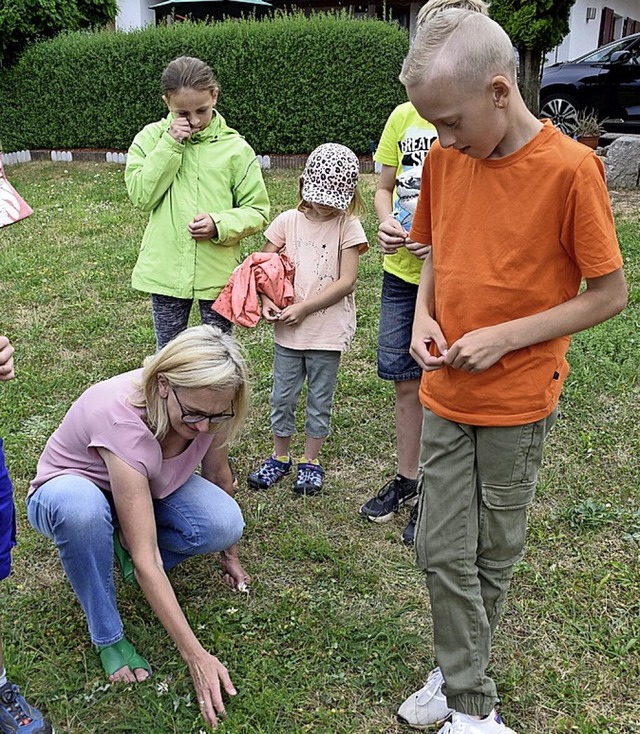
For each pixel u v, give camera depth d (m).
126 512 2.13
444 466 1.94
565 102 12.40
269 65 10.09
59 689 2.22
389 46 9.73
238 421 2.24
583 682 2.26
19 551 2.84
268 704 2.16
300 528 2.99
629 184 9.06
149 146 3.29
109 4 12.57
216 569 2.75
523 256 1.76
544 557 2.80
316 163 2.96
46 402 3.97
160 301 3.35
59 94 11.32
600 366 4.26
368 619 2.51
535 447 1.89
